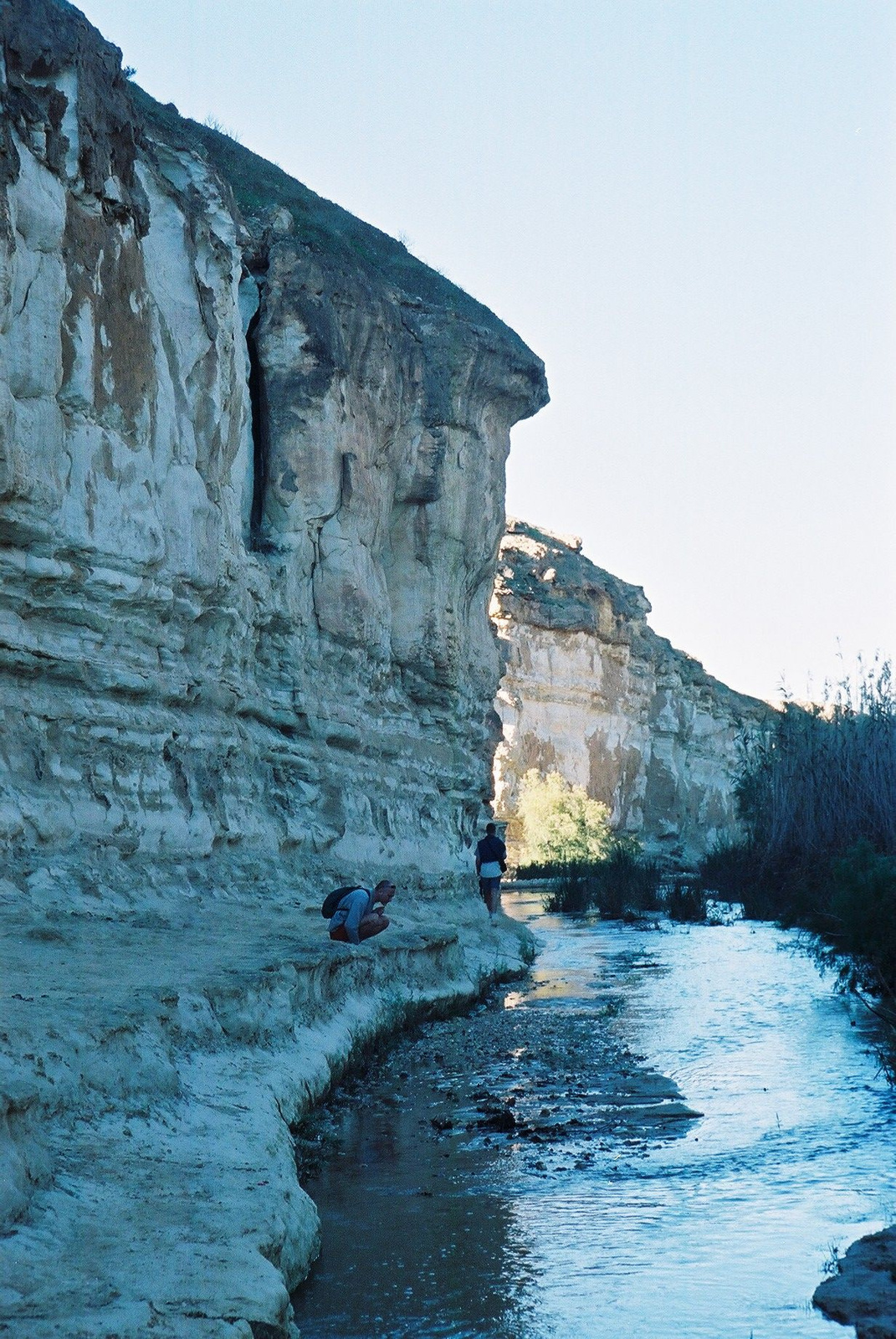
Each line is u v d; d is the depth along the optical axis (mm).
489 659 26344
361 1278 5863
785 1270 5980
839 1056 11641
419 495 22219
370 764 20406
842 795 30938
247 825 15484
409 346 22000
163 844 13195
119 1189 5375
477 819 26562
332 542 19344
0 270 11023
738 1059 11602
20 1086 5270
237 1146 6500
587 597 72562
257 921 12922
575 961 21219
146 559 13328
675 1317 5402
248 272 18828
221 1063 7820
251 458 18391
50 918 10383
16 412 11312
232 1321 4293
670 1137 8664
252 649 16969
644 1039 12758
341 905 12797
